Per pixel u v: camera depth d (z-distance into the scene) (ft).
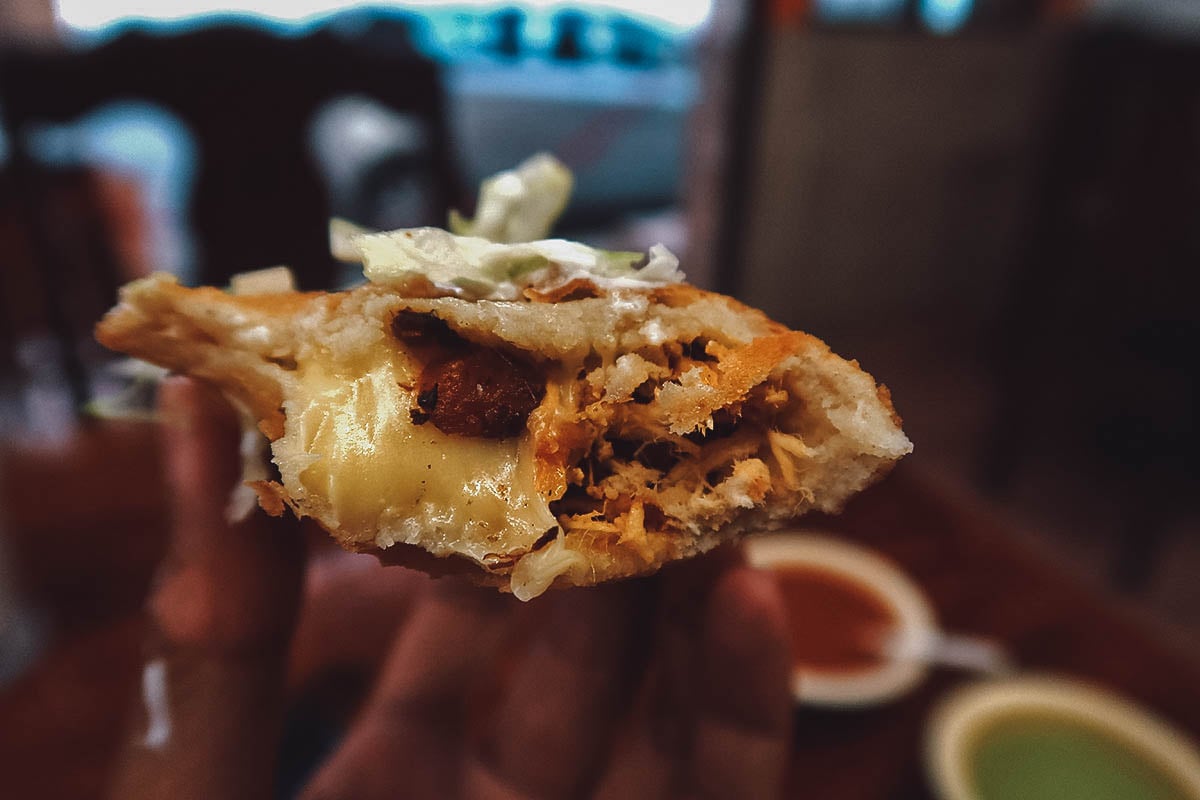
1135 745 0.56
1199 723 0.60
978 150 1.83
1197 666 0.65
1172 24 1.45
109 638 0.63
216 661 0.43
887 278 1.92
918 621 0.66
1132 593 1.24
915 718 0.60
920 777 0.56
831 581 0.70
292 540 0.45
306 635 0.62
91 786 0.51
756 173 1.65
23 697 0.57
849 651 0.63
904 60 1.66
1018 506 1.45
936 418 1.69
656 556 0.39
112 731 0.55
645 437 0.40
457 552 0.38
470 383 0.39
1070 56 1.61
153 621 0.44
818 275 1.85
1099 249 1.47
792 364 0.38
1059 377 1.58
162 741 0.42
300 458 0.36
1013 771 0.54
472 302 0.38
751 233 1.72
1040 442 1.61
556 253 0.42
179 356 0.38
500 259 0.41
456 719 0.57
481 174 1.77
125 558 0.72
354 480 0.37
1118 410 1.49
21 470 0.86
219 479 0.44
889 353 1.89
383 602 0.66
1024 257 1.64
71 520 0.77
